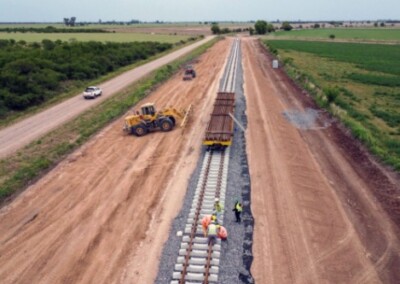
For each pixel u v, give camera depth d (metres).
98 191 21.14
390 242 16.33
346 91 43.81
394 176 21.75
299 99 40.97
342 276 14.41
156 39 129.75
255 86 46.88
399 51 94.94
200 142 28.00
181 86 48.62
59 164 25.14
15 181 22.23
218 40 129.38
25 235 17.25
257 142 27.50
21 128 34.25
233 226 17.38
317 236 16.75
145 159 25.38
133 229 17.42
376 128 30.34
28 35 139.00
